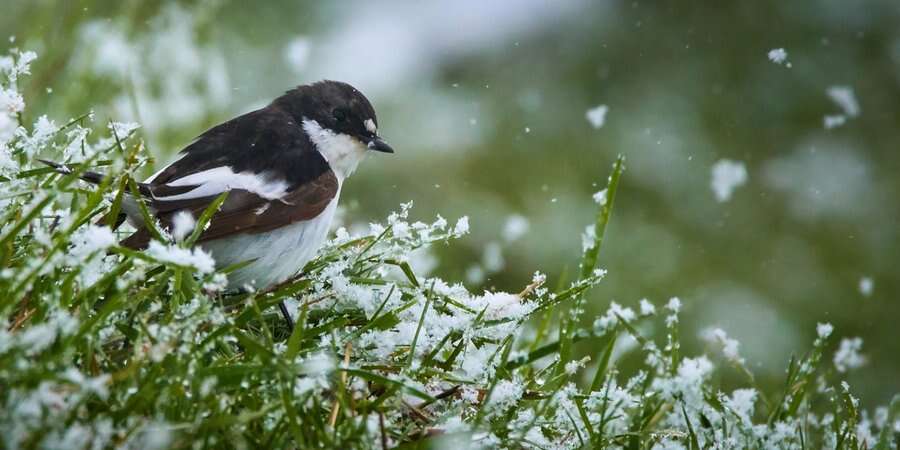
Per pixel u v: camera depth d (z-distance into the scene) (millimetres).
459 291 7625
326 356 6152
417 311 7062
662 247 14453
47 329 5176
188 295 6598
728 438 6980
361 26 16781
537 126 16188
